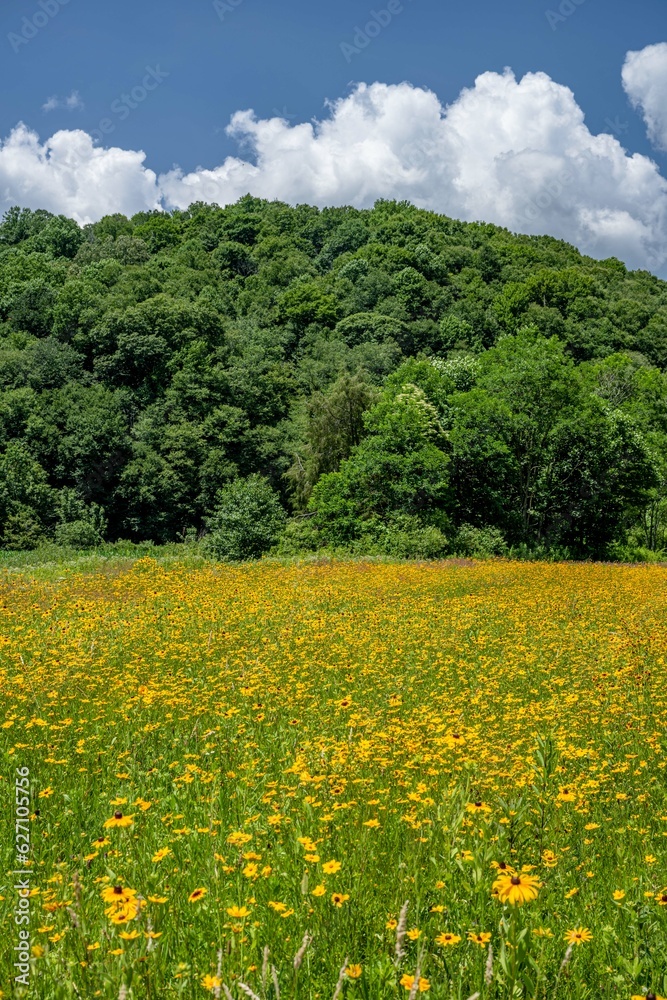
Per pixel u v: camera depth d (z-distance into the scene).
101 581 19.05
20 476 56.88
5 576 20.55
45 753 6.11
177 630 11.85
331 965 3.04
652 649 10.82
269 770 5.73
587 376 43.31
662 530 51.50
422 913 3.47
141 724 6.92
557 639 11.98
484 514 41.94
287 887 3.67
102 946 3.14
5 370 69.81
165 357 74.06
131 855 4.21
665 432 49.34
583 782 5.24
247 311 97.31
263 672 8.90
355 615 14.09
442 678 9.43
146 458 65.81
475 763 5.37
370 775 5.30
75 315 79.12
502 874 3.21
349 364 77.19
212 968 2.99
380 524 34.72
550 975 3.04
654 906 3.47
